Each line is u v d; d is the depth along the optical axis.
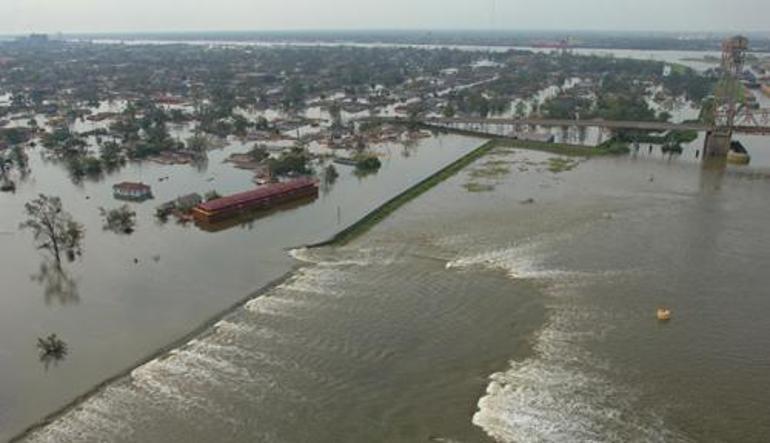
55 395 79.25
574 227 138.00
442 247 127.31
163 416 74.56
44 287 111.56
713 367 83.56
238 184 182.50
